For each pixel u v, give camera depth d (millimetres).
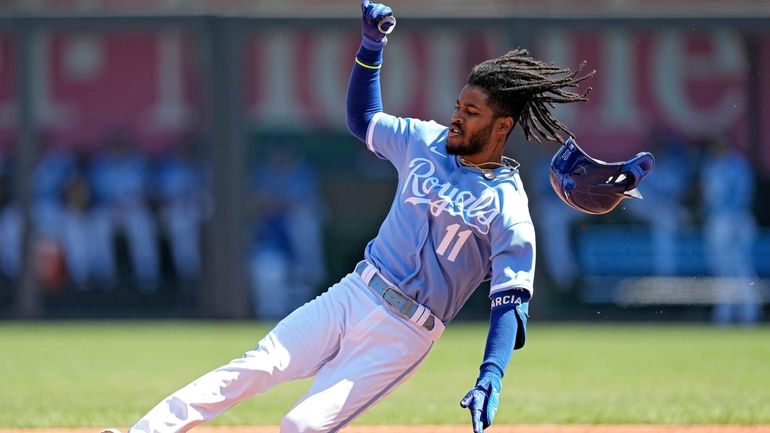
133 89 64062
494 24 55281
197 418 16094
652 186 60188
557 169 17469
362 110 17953
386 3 61969
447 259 16594
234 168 55406
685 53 63406
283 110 63312
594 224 59000
